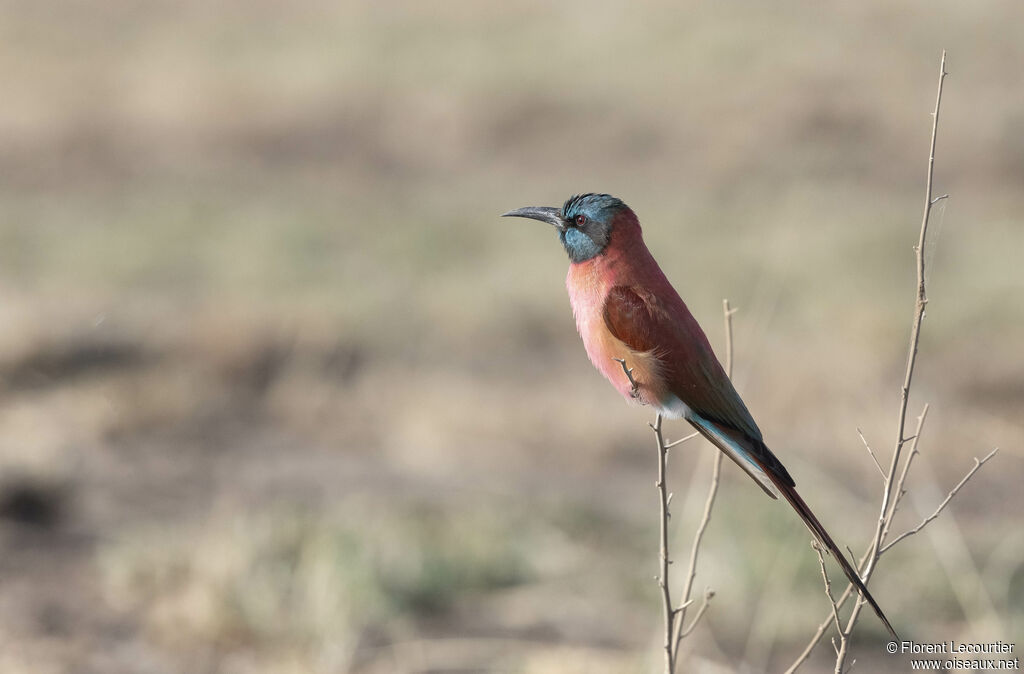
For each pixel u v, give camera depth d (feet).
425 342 54.85
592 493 39.63
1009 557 33.17
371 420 46.24
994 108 96.02
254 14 136.77
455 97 105.29
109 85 110.11
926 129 95.61
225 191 89.86
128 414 44.42
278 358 50.44
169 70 112.47
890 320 53.01
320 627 29.14
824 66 104.12
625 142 100.58
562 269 65.77
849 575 17.48
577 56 114.01
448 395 47.34
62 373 49.03
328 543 31.78
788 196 85.61
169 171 96.48
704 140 98.89
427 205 86.02
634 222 21.49
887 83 101.65
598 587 32.35
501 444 43.98
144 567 31.60
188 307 57.57
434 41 122.52
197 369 49.70
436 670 28.37
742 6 122.62
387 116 105.50
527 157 100.94
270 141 103.35
